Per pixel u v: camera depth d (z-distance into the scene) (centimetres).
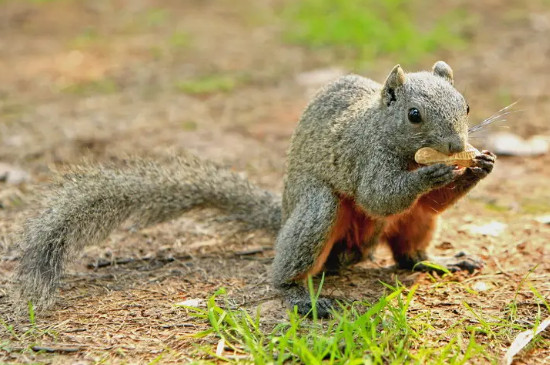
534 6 2714
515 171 1476
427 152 920
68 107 1919
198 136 1694
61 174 1088
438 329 868
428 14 2664
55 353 831
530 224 1218
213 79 2125
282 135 1708
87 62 2325
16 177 1424
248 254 1145
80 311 945
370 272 1084
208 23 2798
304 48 2403
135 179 1105
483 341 839
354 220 1044
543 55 2188
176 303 962
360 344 806
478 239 1177
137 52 2423
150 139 1666
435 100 920
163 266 1102
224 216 1169
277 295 987
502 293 975
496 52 2230
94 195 1062
